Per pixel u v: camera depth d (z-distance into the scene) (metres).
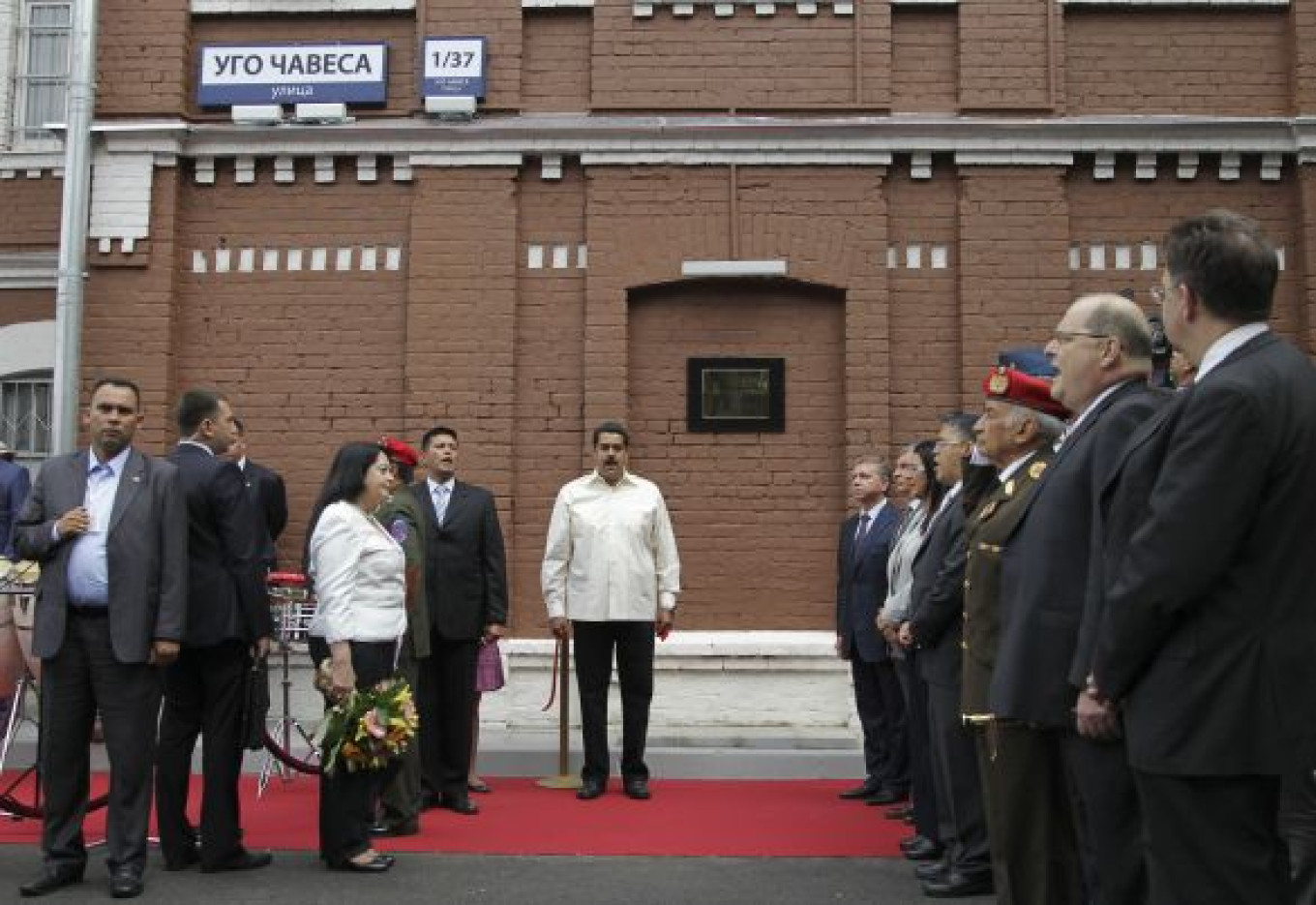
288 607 8.62
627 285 10.23
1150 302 10.16
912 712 6.70
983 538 5.02
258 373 10.43
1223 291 3.49
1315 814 4.76
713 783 8.66
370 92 10.43
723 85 10.38
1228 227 3.52
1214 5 10.34
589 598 8.19
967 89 10.30
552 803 8.00
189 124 10.51
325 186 10.53
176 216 10.46
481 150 10.37
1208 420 3.27
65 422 10.10
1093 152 10.22
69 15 11.80
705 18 10.43
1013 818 4.62
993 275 10.13
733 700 10.02
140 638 5.94
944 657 5.98
